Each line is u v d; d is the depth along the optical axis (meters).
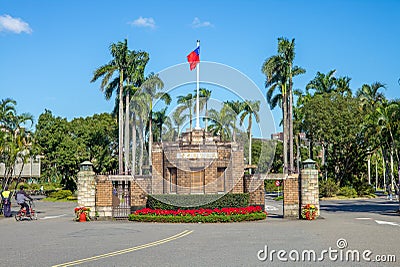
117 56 44.88
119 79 45.12
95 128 57.41
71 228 21.19
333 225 21.89
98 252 13.88
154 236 17.72
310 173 26.27
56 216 29.67
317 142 60.09
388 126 31.89
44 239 17.19
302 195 26.25
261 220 25.11
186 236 17.67
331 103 54.75
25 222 24.92
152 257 12.91
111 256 13.13
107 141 59.22
